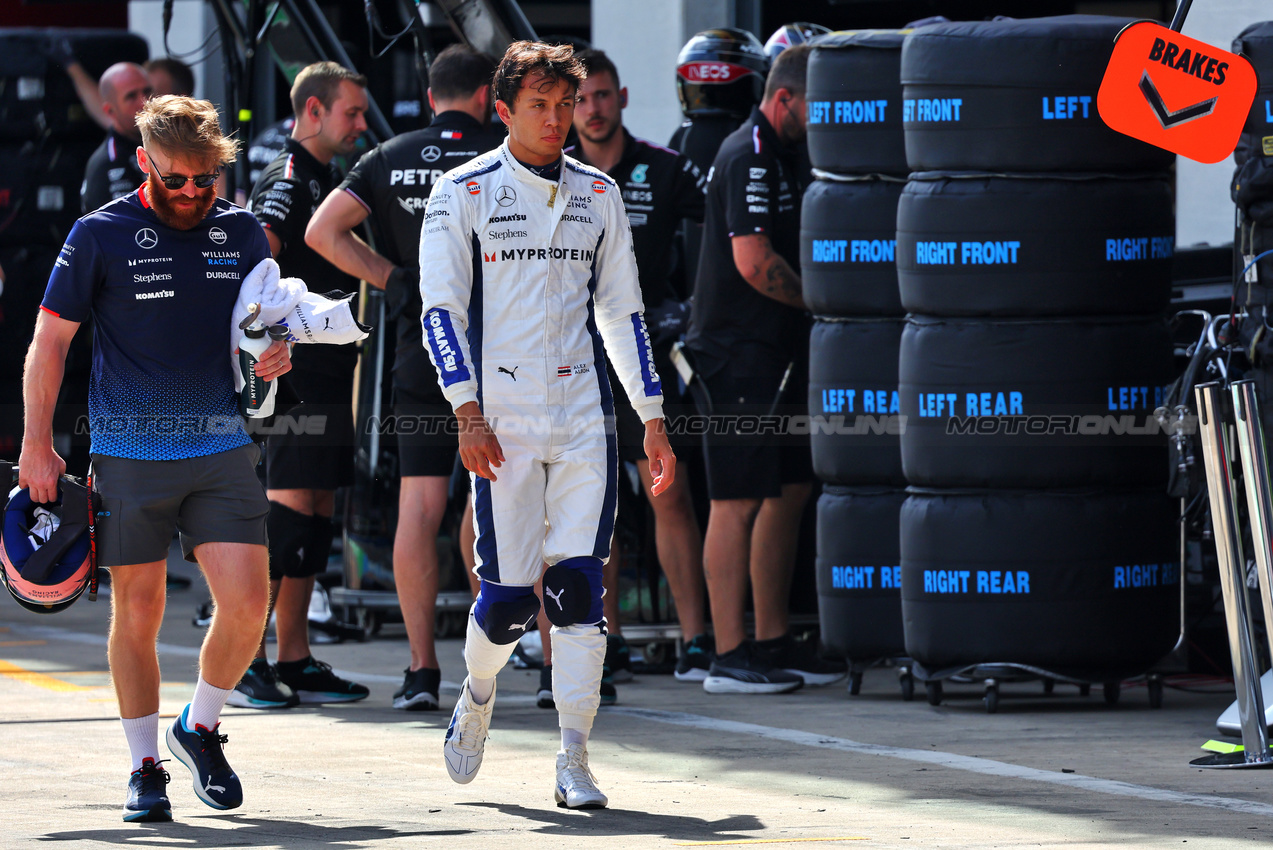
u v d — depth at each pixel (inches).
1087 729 693.3
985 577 730.2
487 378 547.5
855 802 536.4
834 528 808.9
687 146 1015.0
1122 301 728.3
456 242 546.6
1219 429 600.1
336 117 818.2
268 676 776.3
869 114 791.1
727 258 836.6
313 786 572.4
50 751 644.7
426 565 767.7
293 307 527.2
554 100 547.2
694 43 1008.9
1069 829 488.7
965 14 1423.5
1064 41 714.8
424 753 642.8
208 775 523.5
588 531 545.6
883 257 792.3
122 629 523.2
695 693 832.9
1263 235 677.3
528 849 463.5
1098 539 725.3
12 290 1497.3
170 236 521.0
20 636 1096.8
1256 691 595.5
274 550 778.2
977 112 721.6
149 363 520.1
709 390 840.9
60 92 1502.2
